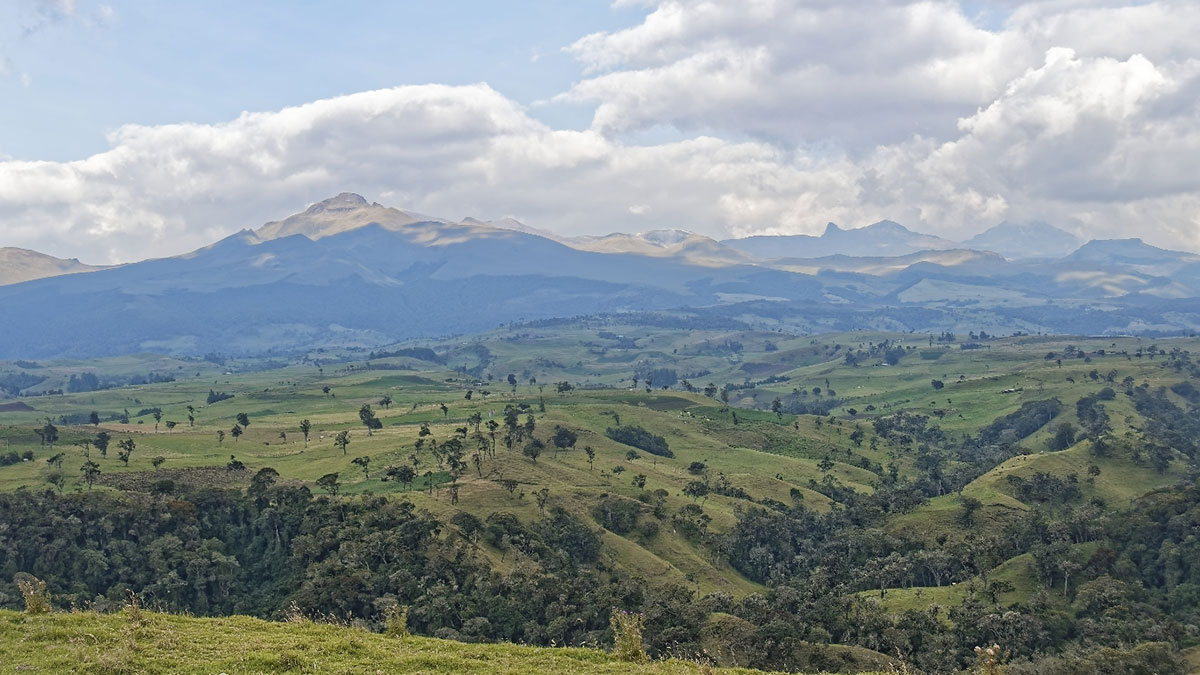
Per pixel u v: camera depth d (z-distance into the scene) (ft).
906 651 417.90
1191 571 505.25
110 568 516.32
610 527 643.04
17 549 515.50
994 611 468.75
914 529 654.12
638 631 170.60
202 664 136.26
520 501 640.99
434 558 507.30
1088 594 484.74
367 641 157.69
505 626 451.12
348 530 538.47
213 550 542.98
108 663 130.93
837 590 519.60
